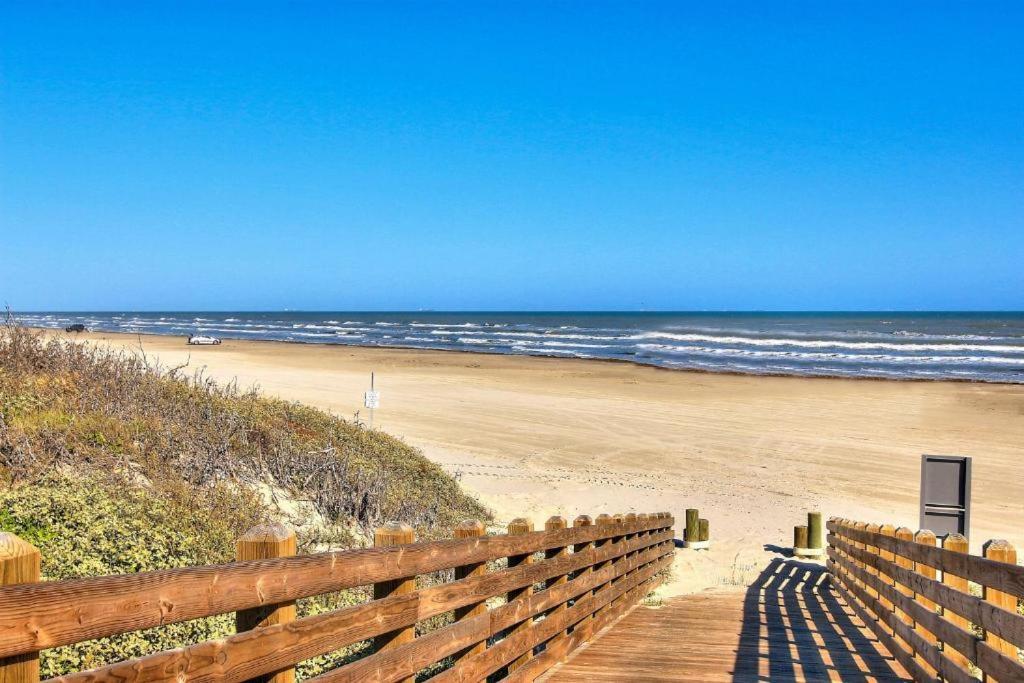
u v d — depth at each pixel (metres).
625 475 20.73
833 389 39.72
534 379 42.88
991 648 4.06
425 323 153.38
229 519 8.16
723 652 7.12
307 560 3.22
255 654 2.89
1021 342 77.31
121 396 10.33
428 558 4.31
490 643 6.14
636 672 6.33
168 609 2.49
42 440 8.17
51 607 2.11
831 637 7.88
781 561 14.45
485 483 19.12
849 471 21.95
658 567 12.12
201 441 9.91
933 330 108.94
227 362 50.53
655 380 43.09
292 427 12.80
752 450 24.56
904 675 6.30
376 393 16.50
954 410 33.00
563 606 6.91
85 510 6.53
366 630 3.67
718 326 131.38
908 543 6.07
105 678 2.27
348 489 10.66
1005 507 18.34
